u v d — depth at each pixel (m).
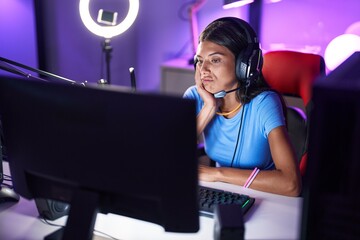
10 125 1.06
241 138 1.64
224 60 1.56
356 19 2.93
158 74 3.82
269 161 1.63
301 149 1.75
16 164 1.10
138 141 0.91
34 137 1.03
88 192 1.02
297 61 1.85
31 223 1.21
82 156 0.98
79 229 1.01
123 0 3.42
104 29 2.33
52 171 1.04
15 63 1.35
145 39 3.75
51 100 0.97
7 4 2.95
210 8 3.38
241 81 1.58
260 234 1.15
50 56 3.32
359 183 0.82
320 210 0.87
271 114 1.55
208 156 1.78
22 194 1.15
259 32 3.21
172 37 3.64
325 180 0.84
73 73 3.46
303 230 0.90
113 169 0.96
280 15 3.15
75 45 3.40
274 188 1.38
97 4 3.28
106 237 1.14
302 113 1.79
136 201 1.00
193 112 0.86
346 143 0.80
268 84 1.83
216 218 1.08
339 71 0.88
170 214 0.97
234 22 1.56
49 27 3.26
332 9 2.98
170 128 0.88
